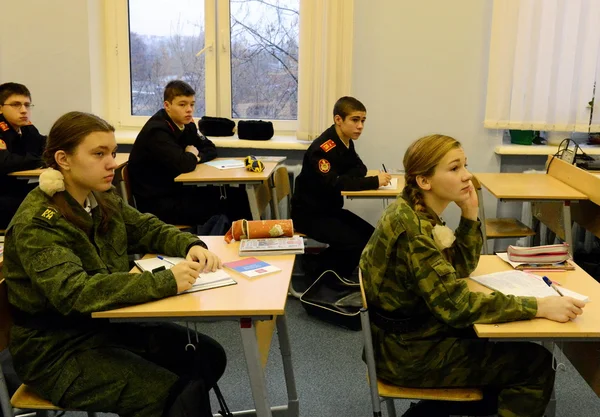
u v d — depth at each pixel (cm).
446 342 177
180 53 442
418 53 412
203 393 165
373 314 185
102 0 435
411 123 422
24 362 171
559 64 392
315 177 353
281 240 213
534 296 173
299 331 319
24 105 371
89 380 167
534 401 172
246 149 427
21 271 169
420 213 180
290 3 425
